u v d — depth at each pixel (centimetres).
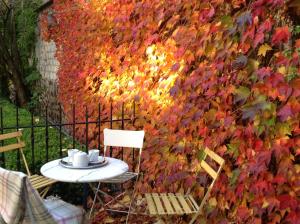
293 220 295
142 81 533
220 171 340
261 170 311
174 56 450
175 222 423
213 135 384
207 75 387
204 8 392
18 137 445
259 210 319
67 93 876
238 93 343
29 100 1405
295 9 302
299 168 295
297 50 290
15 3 1310
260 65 330
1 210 279
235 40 353
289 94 294
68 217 333
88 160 368
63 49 909
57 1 925
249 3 338
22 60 1420
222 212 369
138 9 525
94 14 687
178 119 443
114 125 584
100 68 666
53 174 346
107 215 455
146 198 379
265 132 316
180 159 437
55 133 748
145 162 500
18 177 261
